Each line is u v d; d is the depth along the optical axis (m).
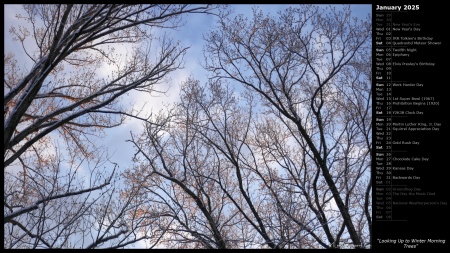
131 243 8.19
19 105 9.98
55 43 10.34
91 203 8.12
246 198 13.21
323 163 13.19
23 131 11.01
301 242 11.88
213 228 12.39
